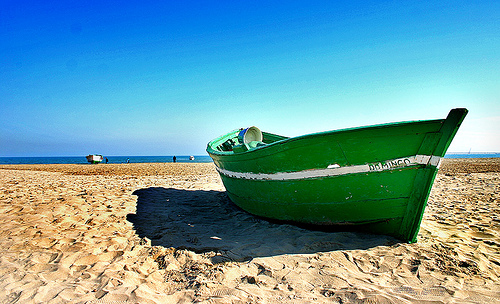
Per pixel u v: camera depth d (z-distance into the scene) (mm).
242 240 4074
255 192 5242
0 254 3332
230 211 6203
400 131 3373
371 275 2873
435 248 3564
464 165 21594
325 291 2539
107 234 4195
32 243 3680
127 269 3020
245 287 2621
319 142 3793
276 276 2854
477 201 6824
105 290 2527
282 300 2385
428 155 3395
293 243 3854
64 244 3691
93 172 19078
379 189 3752
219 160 6426
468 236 4129
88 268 3033
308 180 4148
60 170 22031
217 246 3795
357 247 3646
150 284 2705
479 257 3297
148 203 6719
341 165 3828
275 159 4402
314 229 4488
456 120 3074
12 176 13320
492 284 2639
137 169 23234
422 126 3266
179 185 10602
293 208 4586
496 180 10984
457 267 3016
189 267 3115
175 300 2402
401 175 3590
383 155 3584
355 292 2477
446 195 7734
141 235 4250
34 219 4719
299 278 2797
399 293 2465
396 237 3932
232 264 3176
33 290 2512
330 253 3436
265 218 5340
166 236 4238
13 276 2795
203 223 5137
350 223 4160
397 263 3135
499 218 5129
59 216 4941
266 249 3643
